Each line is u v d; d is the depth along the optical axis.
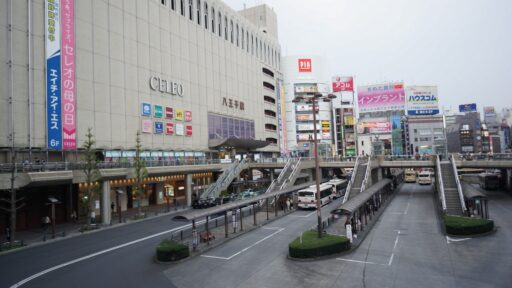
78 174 35.06
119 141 47.06
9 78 35.75
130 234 31.28
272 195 37.72
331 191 51.56
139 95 51.03
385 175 68.00
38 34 38.44
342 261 21.17
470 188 36.19
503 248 22.69
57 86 39.56
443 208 34.09
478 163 50.56
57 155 39.91
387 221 33.88
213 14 72.31
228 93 75.31
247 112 83.19
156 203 53.56
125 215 42.75
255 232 30.80
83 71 42.69
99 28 45.22
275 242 26.77
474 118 136.00
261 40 94.44
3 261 23.39
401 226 31.19
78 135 41.53
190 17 64.75
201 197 48.34
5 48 35.66
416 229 29.67
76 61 41.91
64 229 34.75
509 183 57.19
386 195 51.06
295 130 129.75
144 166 40.75
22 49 37.03
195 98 63.75
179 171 48.50
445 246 23.75
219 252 24.27
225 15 76.81
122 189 47.62
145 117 51.97
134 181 46.47
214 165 57.09
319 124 130.62
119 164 40.28
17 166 31.31
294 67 131.62
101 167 37.66
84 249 26.17
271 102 98.00
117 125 46.94
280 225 33.91
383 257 21.73
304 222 35.06
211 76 69.31
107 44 46.25
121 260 22.91
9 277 19.97
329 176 89.81
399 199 50.69
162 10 56.88
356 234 26.77
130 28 50.22
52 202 31.14
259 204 43.97
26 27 37.47
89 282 18.80
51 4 39.59
